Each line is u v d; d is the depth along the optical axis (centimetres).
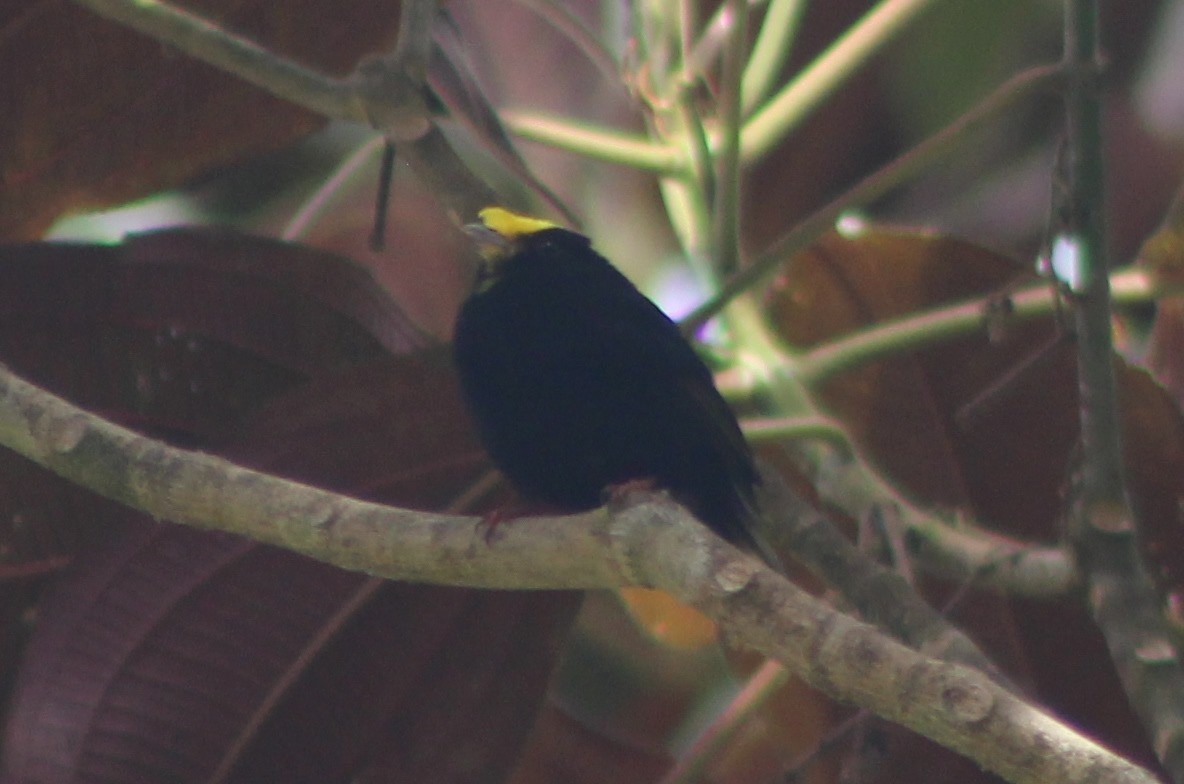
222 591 367
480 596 369
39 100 372
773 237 385
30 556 370
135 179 374
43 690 367
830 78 371
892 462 373
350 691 369
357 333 371
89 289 370
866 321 373
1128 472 370
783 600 352
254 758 368
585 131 370
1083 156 360
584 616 385
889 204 388
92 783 367
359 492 369
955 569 367
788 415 371
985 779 369
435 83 368
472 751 370
